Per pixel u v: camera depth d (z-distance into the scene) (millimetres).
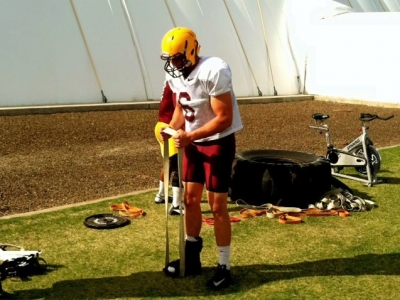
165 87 5359
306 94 18672
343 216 6066
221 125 3994
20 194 6785
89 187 7227
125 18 15102
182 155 4238
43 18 13805
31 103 13141
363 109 16375
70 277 4320
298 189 6301
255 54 17531
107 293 4043
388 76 17250
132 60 14906
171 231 5473
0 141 9984
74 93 13797
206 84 3977
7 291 4027
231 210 6238
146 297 3990
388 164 8867
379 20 17703
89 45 14320
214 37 16562
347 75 18141
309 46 18875
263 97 17047
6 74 12977
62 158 8938
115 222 5594
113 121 12438
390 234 5516
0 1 13375
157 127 4805
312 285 4262
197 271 4465
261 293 4102
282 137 11406
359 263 4730
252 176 6379
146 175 7969
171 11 15969
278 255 4887
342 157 7734
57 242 5082
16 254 4418
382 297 4066
